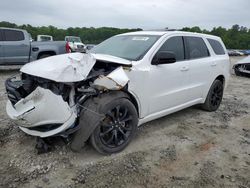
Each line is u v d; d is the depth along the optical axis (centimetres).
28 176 328
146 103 429
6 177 325
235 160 393
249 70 1241
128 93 401
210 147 432
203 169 362
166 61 432
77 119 358
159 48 453
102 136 371
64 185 315
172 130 493
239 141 462
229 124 545
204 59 563
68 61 352
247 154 415
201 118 570
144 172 347
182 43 514
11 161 358
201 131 497
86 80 360
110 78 352
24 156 371
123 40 499
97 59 384
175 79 479
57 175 332
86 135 349
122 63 385
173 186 322
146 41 466
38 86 332
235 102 736
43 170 341
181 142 443
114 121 380
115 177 334
